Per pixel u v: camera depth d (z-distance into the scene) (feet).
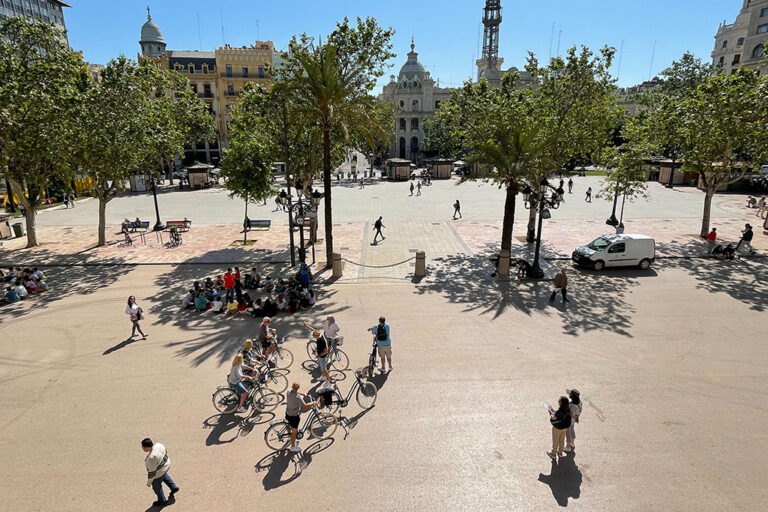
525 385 33.14
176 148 90.89
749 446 26.55
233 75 231.91
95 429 28.55
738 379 33.73
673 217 99.86
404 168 185.16
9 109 61.16
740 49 249.14
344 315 46.93
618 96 67.82
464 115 69.87
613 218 90.02
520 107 65.72
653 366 35.73
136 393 32.50
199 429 28.60
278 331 43.04
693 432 27.81
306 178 81.05
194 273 62.34
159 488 22.39
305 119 61.57
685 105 69.97
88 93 66.69
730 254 66.54
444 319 45.65
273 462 25.73
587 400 31.19
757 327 42.96
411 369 35.53
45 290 55.31
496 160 58.18
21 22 64.34
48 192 125.29
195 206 121.80
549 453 26.04
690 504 22.47
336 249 74.43
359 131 65.98
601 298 51.49
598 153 77.00
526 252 71.97
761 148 65.77
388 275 60.59
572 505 22.50
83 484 24.07
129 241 78.59
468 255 70.59
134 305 41.04
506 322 44.78
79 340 41.24
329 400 27.71
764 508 22.16
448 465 25.35
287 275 60.85
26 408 30.81
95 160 67.77
